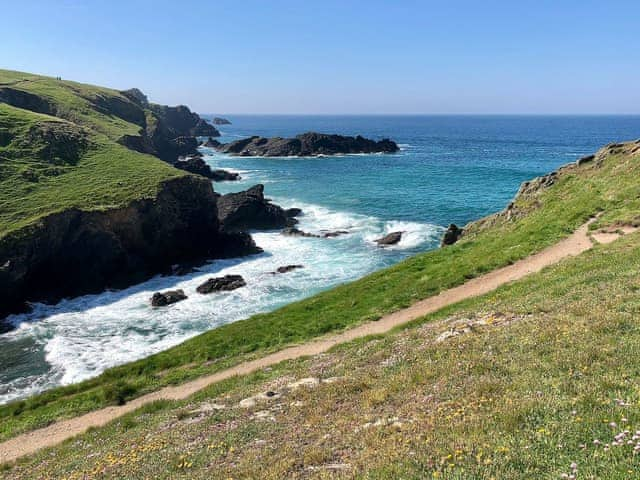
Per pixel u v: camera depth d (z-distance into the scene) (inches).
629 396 329.1
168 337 1295.5
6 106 3048.7
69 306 1547.7
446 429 349.1
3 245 1533.0
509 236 1249.4
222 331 1072.8
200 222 2236.7
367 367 598.5
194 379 833.5
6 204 1855.3
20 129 2637.8
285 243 2213.3
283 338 948.6
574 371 394.6
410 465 308.0
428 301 970.7
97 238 1788.9
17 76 4699.8
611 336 443.8
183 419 597.3
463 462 296.2
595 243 991.0
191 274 1844.2
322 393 533.3
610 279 661.3
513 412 343.0
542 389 375.9
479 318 653.3
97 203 1903.3
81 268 1750.7
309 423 458.0
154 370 928.9
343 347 786.2
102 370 1122.7
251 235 2378.2
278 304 1493.6
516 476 267.9
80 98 4451.3
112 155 2696.9
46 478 508.7
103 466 485.4
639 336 434.0
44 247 1654.8
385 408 442.9
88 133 3034.0
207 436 494.6
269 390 617.0
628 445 270.7
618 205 1162.0
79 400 824.3
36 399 881.5
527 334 512.4
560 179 1557.6
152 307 1510.8
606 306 532.7
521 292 778.8
